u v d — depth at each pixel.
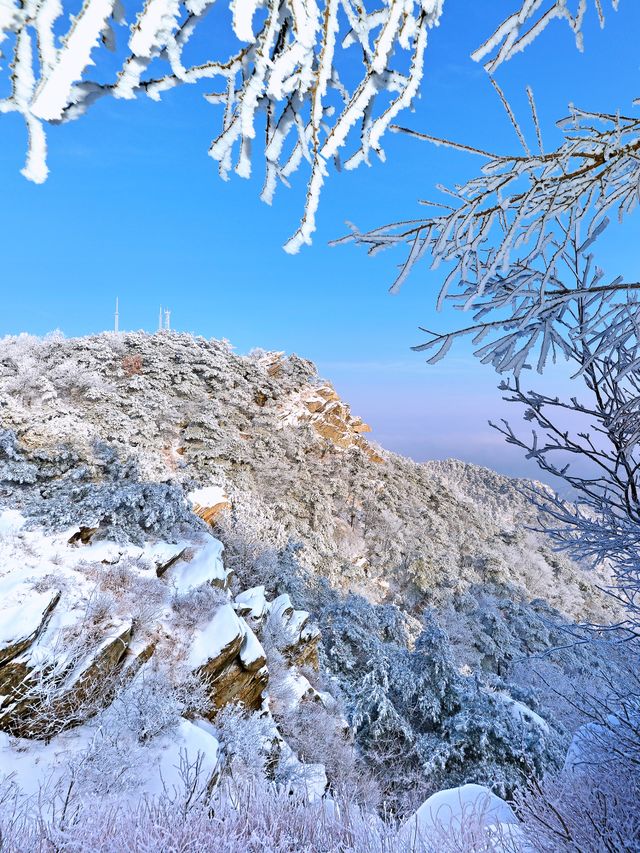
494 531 41.62
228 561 16.20
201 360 35.00
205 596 9.17
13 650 6.08
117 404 26.55
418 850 3.35
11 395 23.47
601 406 2.46
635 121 1.56
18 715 5.75
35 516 10.14
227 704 7.79
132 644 7.45
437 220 1.59
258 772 6.32
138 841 3.14
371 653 13.73
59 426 20.25
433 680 12.41
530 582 34.62
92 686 6.33
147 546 10.38
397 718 11.16
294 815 3.63
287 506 26.47
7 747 5.42
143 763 5.35
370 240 1.64
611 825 3.26
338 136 0.79
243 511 22.72
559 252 1.64
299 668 11.63
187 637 8.17
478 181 1.62
